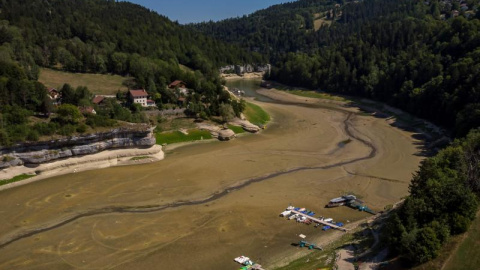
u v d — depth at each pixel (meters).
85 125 102.25
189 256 59.97
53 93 135.00
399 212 55.62
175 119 137.62
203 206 78.19
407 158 108.12
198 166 102.00
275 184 90.00
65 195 83.38
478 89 121.31
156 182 91.00
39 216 73.75
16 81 108.00
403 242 48.19
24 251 61.72
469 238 49.25
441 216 51.53
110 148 105.44
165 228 69.06
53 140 95.19
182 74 172.88
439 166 63.09
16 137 91.25
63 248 62.53
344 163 104.56
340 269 50.28
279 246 62.81
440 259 46.38
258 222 71.19
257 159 107.94
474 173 60.69
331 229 68.25
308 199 81.69
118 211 76.00
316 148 118.75
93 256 60.09
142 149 108.00
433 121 139.88
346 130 140.38
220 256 59.94
